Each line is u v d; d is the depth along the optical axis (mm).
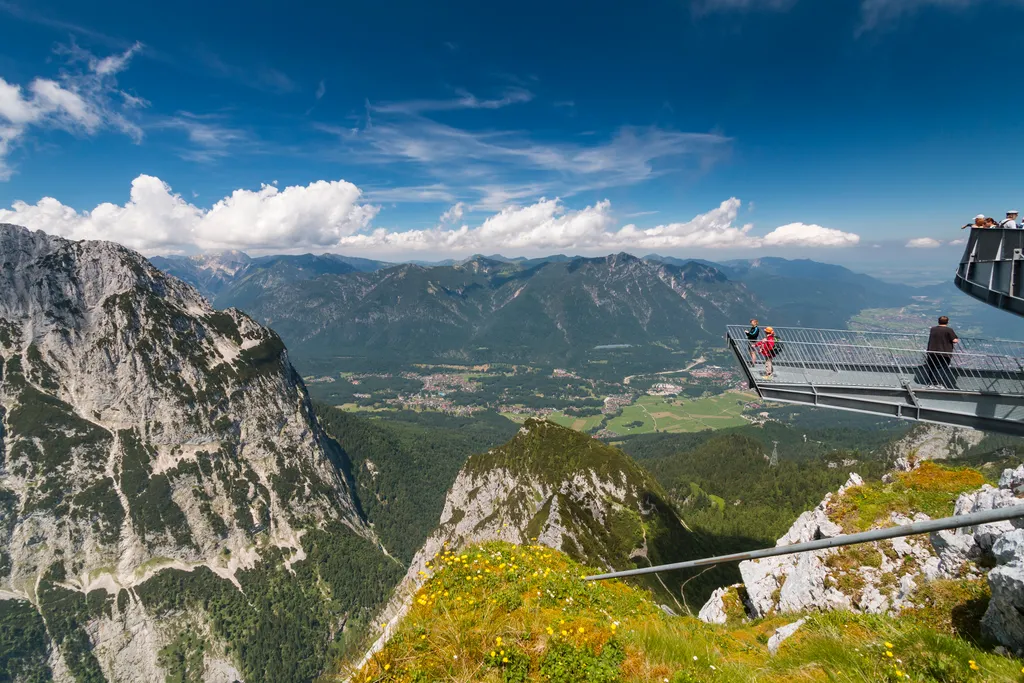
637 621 11406
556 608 11023
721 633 15414
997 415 16016
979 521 5723
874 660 8938
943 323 17406
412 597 11891
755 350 19172
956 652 8570
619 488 109688
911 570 19781
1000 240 24234
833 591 20859
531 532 104688
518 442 130375
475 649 8891
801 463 188500
